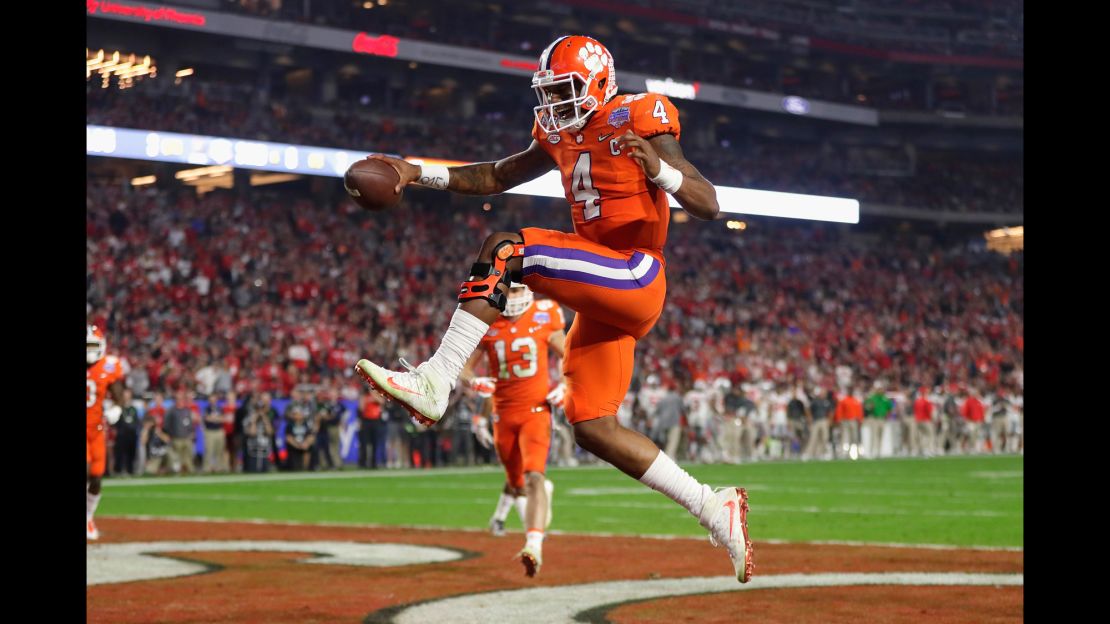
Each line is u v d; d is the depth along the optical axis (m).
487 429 7.79
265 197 31.62
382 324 25.28
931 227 44.91
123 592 5.60
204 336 22.67
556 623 4.63
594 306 3.57
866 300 36.78
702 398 22.55
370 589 5.72
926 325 36.31
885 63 45.75
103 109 28.39
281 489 14.84
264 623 4.70
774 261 37.06
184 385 19.34
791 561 6.77
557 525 9.66
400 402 3.34
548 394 7.02
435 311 27.33
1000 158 46.41
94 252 23.73
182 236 25.94
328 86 34.41
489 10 37.94
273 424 19.59
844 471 18.75
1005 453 27.53
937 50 46.38
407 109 35.97
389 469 20.58
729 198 36.69
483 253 3.51
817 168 42.72
